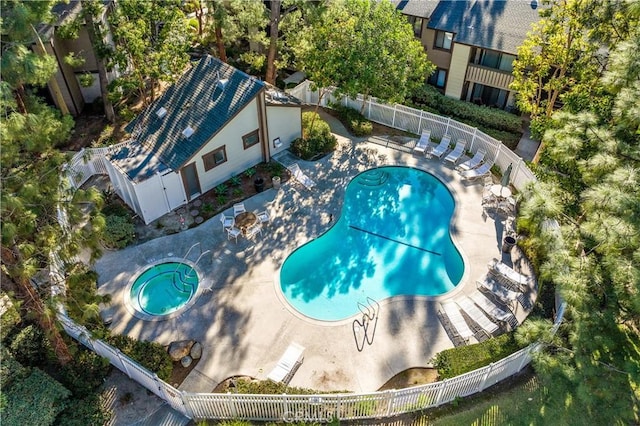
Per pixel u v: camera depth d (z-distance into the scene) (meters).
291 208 26.11
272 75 35.56
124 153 25.70
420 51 29.70
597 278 17.39
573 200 20.72
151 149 25.88
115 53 29.08
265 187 27.44
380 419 17.12
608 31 23.03
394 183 28.17
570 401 17.44
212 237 24.36
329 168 28.91
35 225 14.76
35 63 14.61
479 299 20.92
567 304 18.45
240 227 24.64
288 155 29.78
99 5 27.22
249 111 26.27
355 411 16.83
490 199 26.16
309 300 21.66
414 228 25.38
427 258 23.70
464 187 27.45
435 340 19.72
